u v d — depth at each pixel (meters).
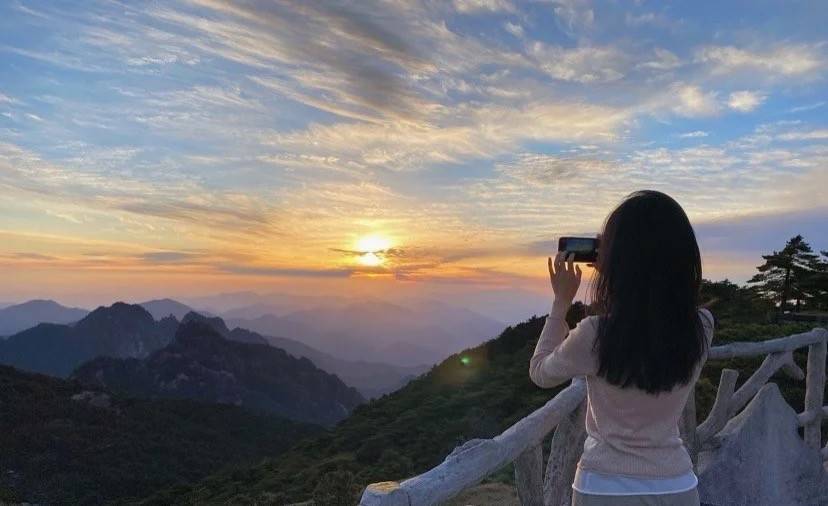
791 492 4.53
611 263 1.73
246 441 95.31
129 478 72.69
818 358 5.28
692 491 1.76
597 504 1.74
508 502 7.82
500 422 18.34
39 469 74.12
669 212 1.74
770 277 32.47
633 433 1.73
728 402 4.59
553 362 1.81
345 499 11.45
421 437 19.91
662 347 1.64
